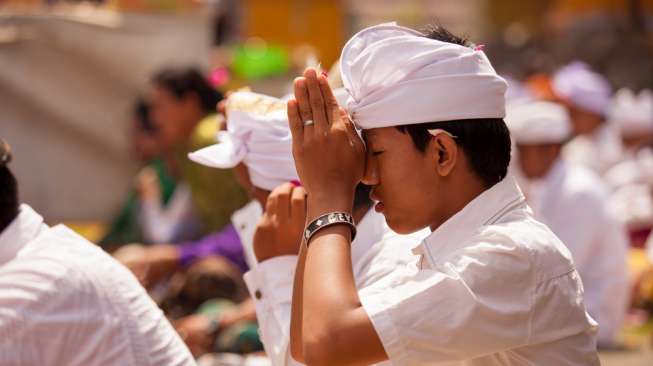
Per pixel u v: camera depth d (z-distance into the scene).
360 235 4.99
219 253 8.52
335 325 3.86
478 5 29.12
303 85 4.17
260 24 20.17
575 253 11.61
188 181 9.02
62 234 5.07
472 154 4.14
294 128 4.18
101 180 11.59
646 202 14.73
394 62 4.08
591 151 17.11
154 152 10.66
